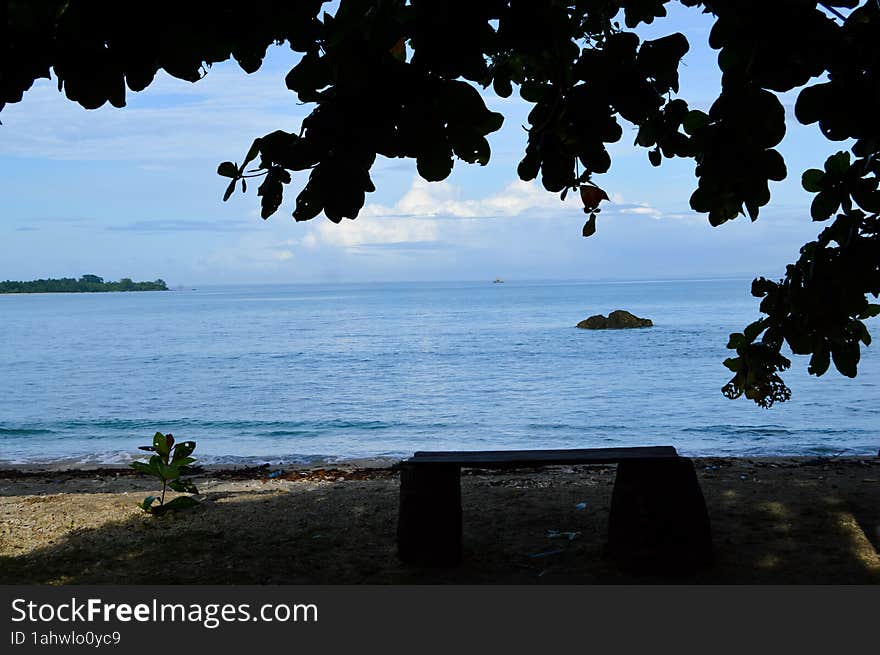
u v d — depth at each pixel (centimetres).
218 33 359
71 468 1422
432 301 13975
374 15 351
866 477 914
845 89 364
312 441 1783
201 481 1078
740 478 922
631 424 1933
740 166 393
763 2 353
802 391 2392
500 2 352
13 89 362
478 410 2212
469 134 353
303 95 377
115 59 357
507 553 643
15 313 11419
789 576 573
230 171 390
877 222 498
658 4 483
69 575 612
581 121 403
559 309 9338
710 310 7850
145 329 6819
